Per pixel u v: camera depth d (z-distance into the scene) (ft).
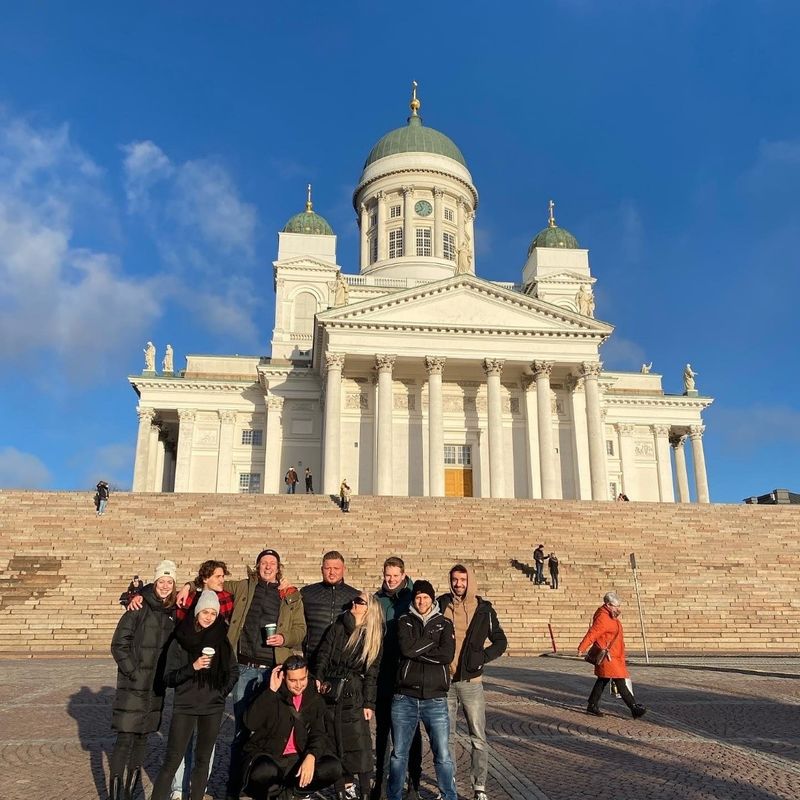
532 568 106.11
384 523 119.24
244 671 27.61
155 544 107.14
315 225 244.22
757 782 29.68
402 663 25.48
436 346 175.22
